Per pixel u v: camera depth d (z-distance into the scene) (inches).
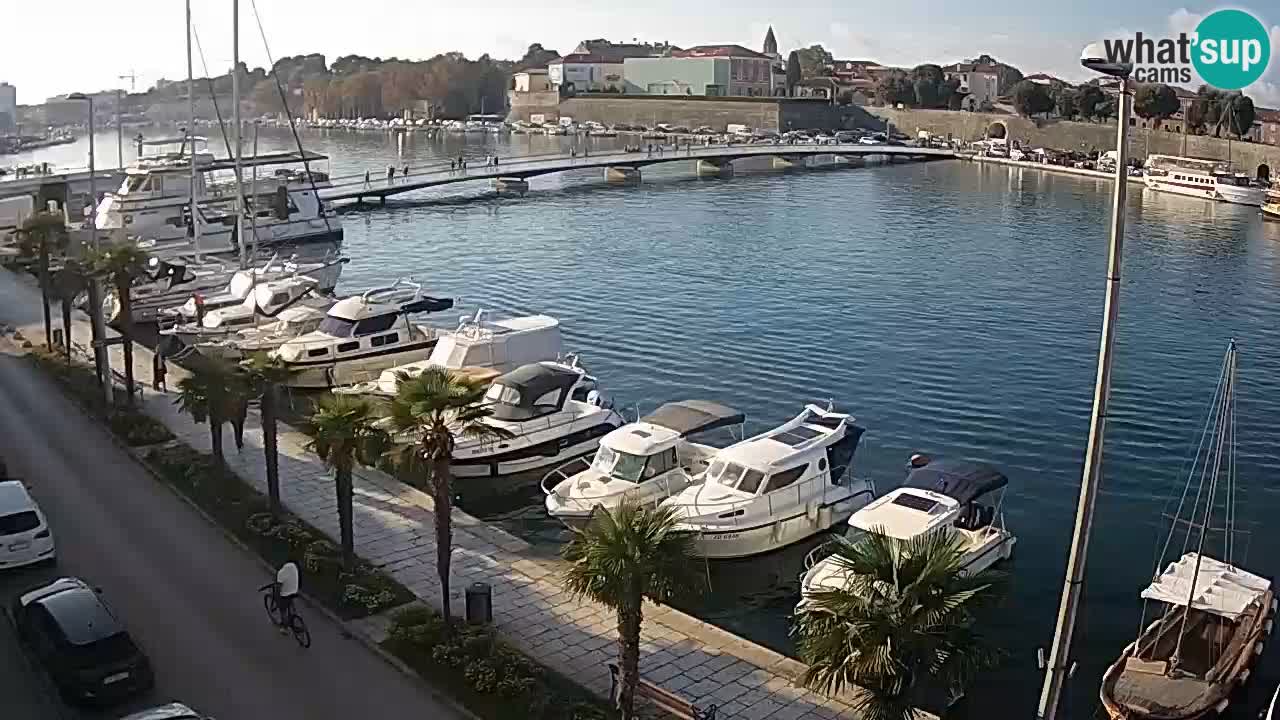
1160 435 1656.0
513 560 1065.5
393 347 1876.2
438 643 853.8
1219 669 881.5
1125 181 584.4
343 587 958.4
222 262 2568.9
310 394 1803.6
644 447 1263.5
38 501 1165.7
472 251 3390.7
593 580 702.5
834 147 6392.7
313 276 2672.2
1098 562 1212.5
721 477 1224.2
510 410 1427.2
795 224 4003.4
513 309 2532.0
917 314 2498.8
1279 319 2480.3
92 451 1342.3
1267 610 975.0
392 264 3161.9
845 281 2893.7
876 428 1686.8
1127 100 573.6
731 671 850.8
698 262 3181.6
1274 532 1307.8
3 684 799.7
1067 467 1515.7
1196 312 2549.2
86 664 756.6
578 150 7593.5
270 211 3216.0
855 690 813.9
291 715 762.2
